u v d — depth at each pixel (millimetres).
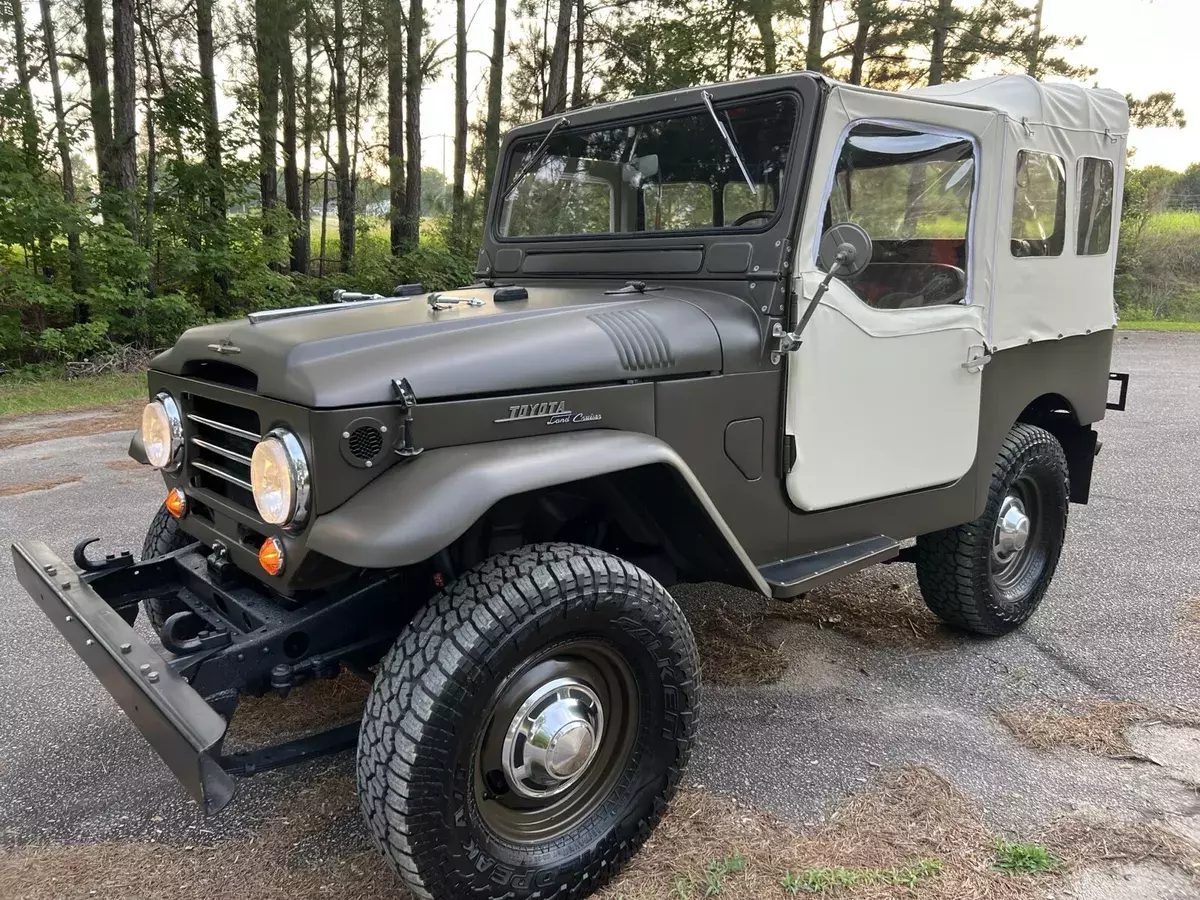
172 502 2584
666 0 14820
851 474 2768
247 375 2170
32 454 6789
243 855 2297
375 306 2564
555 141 3234
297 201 17672
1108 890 2154
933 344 2906
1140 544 4762
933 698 3129
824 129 2463
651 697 2178
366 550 1747
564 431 2154
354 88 17828
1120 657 3445
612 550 2662
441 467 1917
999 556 3561
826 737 2861
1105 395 3955
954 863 2244
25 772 2658
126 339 12094
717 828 2381
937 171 2826
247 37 14727
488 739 1957
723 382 2436
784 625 3703
